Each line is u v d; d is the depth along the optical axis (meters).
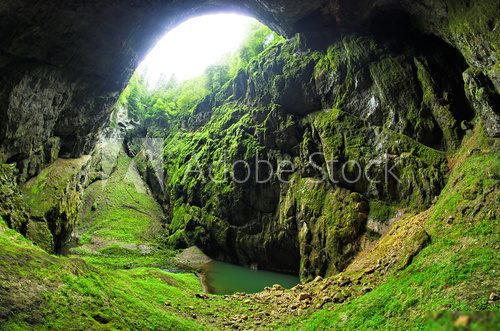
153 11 19.31
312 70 26.27
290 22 23.22
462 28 15.42
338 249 19.45
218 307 14.42
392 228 17.64
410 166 18.73
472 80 15.65
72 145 24.33
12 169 18.08
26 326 7.35
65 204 21.89
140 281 14.95
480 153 15.29
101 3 16.84
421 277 10.24
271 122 27.95
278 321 12.64
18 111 17.25
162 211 40.72
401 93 20.84
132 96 54.31
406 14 21.25
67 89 19.86
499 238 10.12
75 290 9.46
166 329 10.07
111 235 32.72
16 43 15.48
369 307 10.30
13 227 16.27
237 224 28.66
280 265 25.72
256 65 31.75
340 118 22.94
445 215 13.17
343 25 23.14
